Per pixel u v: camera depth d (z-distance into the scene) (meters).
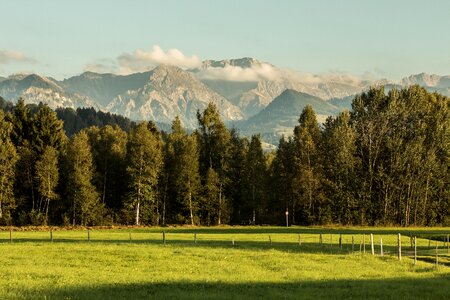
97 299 28.02
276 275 39.12
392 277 39.28
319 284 35.09
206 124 131.12
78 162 116.62
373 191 122.19
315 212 121.88
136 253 51.72
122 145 134.88
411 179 119.44
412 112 121.44
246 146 134.38
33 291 30.00
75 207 116.69
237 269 41.81
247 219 130.25
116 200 128.75
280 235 83.69
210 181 123.44
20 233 88.25
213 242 67.94
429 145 121.25
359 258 50.66
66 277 35.84
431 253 57.75
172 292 30.78
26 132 122.69
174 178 125.88
